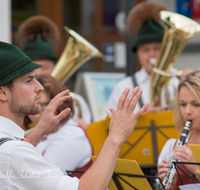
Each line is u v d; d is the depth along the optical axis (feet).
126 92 16.72
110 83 57.72
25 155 15.55
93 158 19.27
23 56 17.12
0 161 15.43
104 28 69.05
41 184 15.20
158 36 39.78
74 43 37.73
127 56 47.96
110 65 69.31
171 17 34.12
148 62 40.65
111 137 16.10
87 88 55.83
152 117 29.78
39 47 39.45
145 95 42.04
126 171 19.35
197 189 18.54
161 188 23.09
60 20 66.54
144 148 30.17
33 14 64.85
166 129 29.78
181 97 24.97
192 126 24.68
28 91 16.96
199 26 33.94
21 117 17.43
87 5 68.18
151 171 33.83
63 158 24.93
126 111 16.47
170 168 23.16
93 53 38.06
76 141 25.48
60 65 37.78
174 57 34.22
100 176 15.30
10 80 16.40
